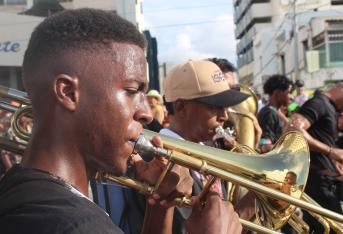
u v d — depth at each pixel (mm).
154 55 9156
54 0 10094
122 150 1116
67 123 1069
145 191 1645
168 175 1640
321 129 4070
